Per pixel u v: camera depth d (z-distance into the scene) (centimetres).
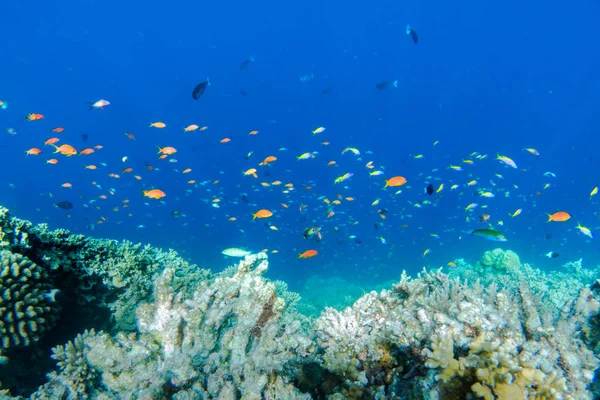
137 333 469
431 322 382
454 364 277
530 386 258
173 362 370
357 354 394
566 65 7162
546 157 6069
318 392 397
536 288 893
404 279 518
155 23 6994
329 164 1636
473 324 346
